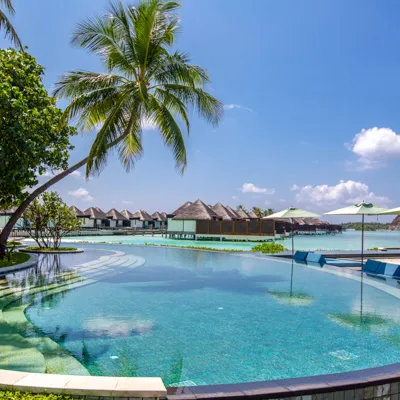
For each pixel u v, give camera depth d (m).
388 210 13.67
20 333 5.83
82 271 12.36
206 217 37.69
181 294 9.03
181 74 12.47
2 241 13.28
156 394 3.10
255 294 9.13
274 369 4.68
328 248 32.03
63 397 3.00
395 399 3.63
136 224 66.50
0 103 9.23
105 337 5.75
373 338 5.92
